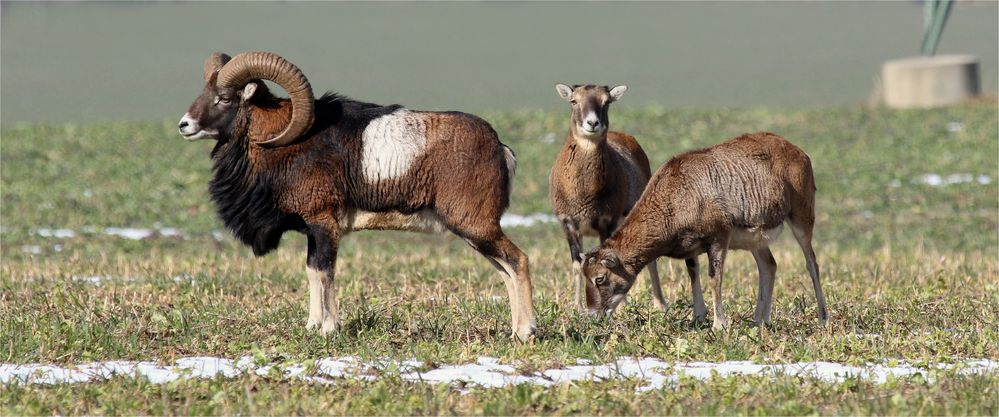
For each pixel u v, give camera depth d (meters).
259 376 32.72
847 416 28.86
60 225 86.12
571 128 48.72
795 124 134.75
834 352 36.38
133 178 106.31
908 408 29.19
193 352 36.72
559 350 36.31
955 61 151.00
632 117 138.50
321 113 39.28
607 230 49.62
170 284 50.00
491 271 55.50
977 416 28.56
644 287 48.97
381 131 38.94
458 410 29.70
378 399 30.33
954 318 41.88
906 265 58.34
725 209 40.44
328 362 35.47
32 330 38.34
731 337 38.16
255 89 39.12
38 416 29.11
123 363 35.19
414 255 68.44
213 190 40.72
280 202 39.50
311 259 40.22
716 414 29.12
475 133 39.00
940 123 133.38
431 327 39.94
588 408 29.72
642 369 34.62
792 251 69.31
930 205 94.69
